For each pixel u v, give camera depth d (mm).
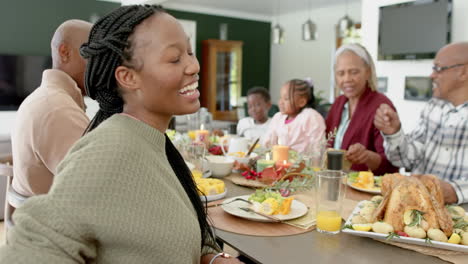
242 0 7559
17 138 1308
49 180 1345
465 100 1805
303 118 2342
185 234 631
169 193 630
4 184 3049
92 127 759
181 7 8117
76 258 537
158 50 629
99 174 555
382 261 866
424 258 888
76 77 1472
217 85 8359
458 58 1751
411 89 4320
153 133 674
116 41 623
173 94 657
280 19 9438
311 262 855
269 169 1515
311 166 1709
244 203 1226
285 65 9406
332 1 7551
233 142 2133
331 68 8289
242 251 914
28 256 503
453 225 1004
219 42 8234
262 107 3229
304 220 1119
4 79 6184
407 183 1005
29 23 6324
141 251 589
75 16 6633
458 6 4000
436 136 1858
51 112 1255
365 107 2115
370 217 1055
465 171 1747
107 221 550
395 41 4445
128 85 648
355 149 1693
